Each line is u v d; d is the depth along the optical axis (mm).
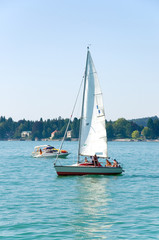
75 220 24172
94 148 47406
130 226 22781
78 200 30891
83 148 47594
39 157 86750
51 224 23234
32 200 30859
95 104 47188
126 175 49000
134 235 20969
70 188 37469
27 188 37500
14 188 37500
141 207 28141
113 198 31938
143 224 23250
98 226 22812
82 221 23938
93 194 33906
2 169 58156
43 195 33312
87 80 47344
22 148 161875
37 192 34969
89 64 47188
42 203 29578
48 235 21000
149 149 160500
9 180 43969
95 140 47344
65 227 22547
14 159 82625
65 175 46469
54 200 30891
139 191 35688
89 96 47344
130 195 33406
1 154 106625
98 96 47062
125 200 30969
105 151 47312
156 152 128500
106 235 21016
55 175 49344
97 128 47250
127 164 69250
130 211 26781
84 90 47500
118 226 22781
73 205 28828
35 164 68312
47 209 27375
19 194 33812
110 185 39625
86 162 47438
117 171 47781
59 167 46125
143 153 119375
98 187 38156
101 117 47031
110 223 23484
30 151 129375
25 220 24141
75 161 76875
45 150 89562
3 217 24891
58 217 24953
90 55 47031
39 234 21141
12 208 27641
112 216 25250
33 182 42031
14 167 61812
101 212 26453
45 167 62000
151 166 64688
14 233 21312
